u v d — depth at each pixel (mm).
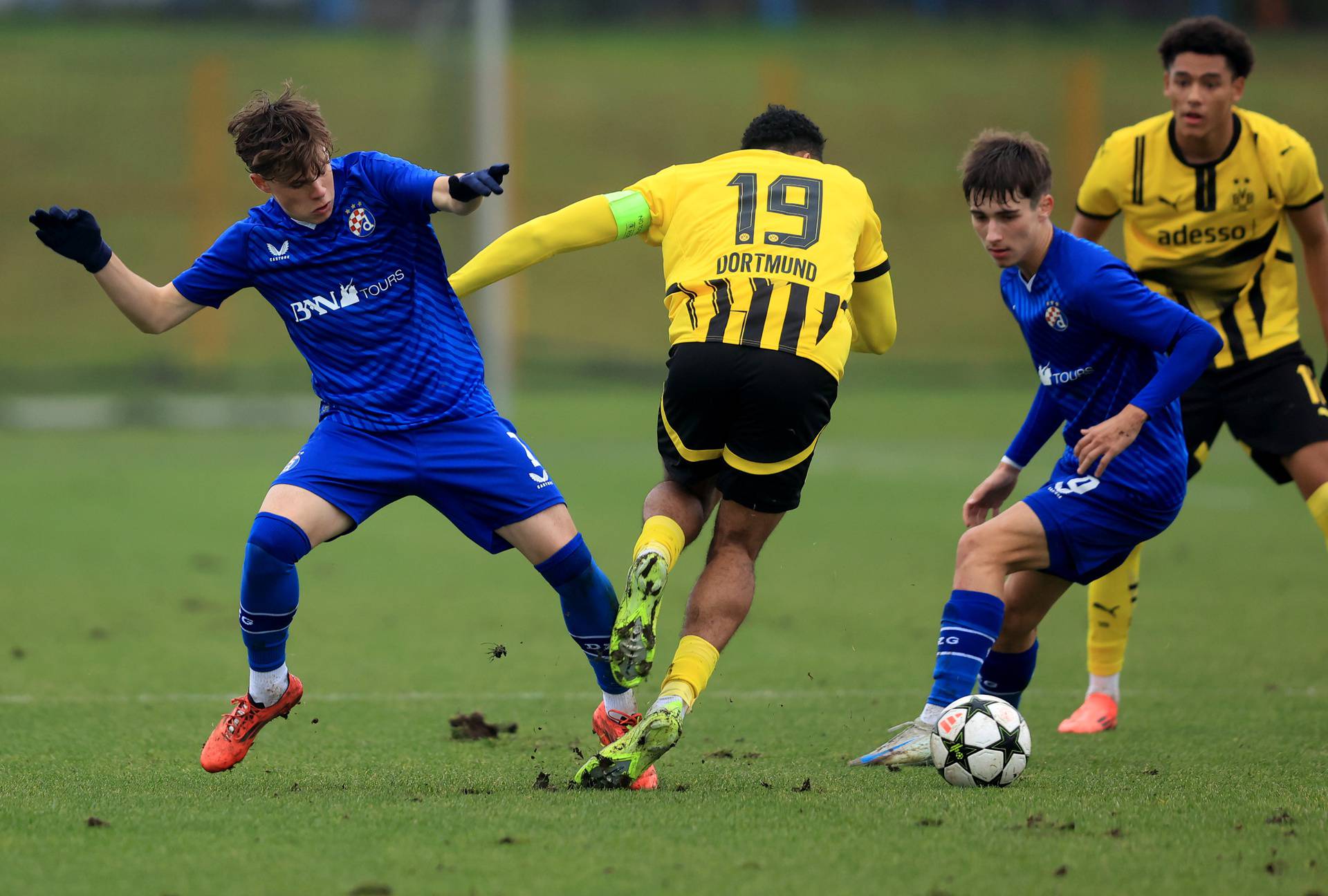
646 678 15102
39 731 19469
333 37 98312
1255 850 12734
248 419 66312
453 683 23172
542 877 11906
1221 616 28422
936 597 30875
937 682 16734
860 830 13398
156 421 65875
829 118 97375
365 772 17078
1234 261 20812
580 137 95312
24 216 87000
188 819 13930
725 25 111188
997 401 70500
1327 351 72688
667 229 16297
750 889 11609
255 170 15438
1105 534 16734
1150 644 26000
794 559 35594
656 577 14984
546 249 16234
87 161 89562
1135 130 21094
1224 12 109188
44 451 56969
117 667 24141
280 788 15844
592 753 18312
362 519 16219
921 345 82250
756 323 15453
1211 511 43312
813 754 18328
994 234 16719
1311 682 22906
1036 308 17141
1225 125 20453
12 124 91250
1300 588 31344
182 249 84375
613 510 41781
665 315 85562
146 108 93375
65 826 13656
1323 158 92812
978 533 16828
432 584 33031
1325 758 17750
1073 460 17156
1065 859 12453
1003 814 14094
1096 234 21875
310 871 12109
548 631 27750
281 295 16266
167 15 100500
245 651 25594
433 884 11742
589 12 110125
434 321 16312
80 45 98875
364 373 16188
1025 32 108875
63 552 36344
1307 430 20156
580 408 68500
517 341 81500
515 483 16172
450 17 72125
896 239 90375
